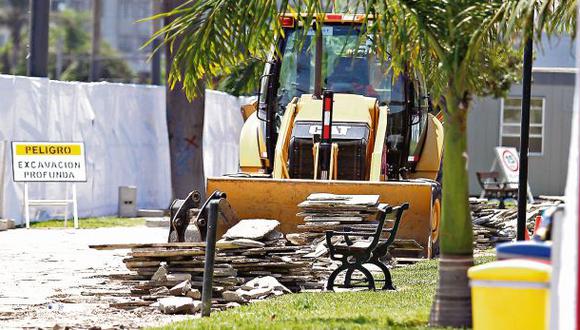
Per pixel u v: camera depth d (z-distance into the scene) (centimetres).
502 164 7638
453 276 1972
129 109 5809
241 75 6450
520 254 1641
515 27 2142
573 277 1443
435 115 4150
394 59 2439
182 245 2711
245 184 3488
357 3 2167
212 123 6494
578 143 1458
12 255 3666
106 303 2567
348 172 3566
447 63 2025
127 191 5684
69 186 5325
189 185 5769
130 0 15950
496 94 7250
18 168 4900
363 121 3597
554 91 8288
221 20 2383
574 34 2705
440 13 2069
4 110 4822
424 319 2061
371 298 2567
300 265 2864
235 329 1997
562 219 1511
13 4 15500
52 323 2259
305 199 3466
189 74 2480
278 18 2341
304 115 3619
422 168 3862
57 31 15750
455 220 1970
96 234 4616
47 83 5100
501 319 1557
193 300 2573
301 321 2100
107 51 15888
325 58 3731
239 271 2834
